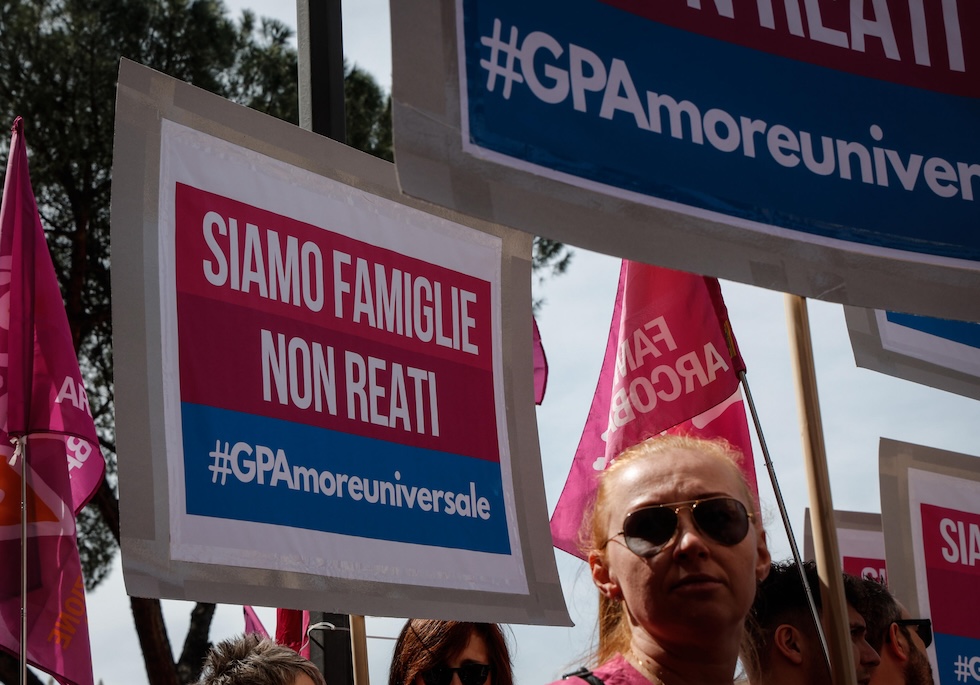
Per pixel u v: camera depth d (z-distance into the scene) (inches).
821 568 126.2
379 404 180.4
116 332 154.0
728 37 125.6
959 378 216.5
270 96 673.6
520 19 113.5
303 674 177.3
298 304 173.9
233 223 168.9
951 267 130.3
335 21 221.0
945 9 139.0
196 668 665.0
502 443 194.1
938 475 259.9
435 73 107.7
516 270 203.0
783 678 152.6
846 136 129.3
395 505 178.4
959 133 135.2
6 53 627.2
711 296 161.8
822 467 130.0
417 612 175.3
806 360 133.4
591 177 113.5
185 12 650.2
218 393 161.8
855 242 126.3
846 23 133.0
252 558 159.6
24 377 205.0
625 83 117.9
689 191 118.4
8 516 227.1
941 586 253.3
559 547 213.6
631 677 105.4
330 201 181.5
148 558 149.6
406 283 188.2
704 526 107.3
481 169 108.0
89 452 276.1
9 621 226.1
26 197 215.9
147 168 161.3
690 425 213.5
